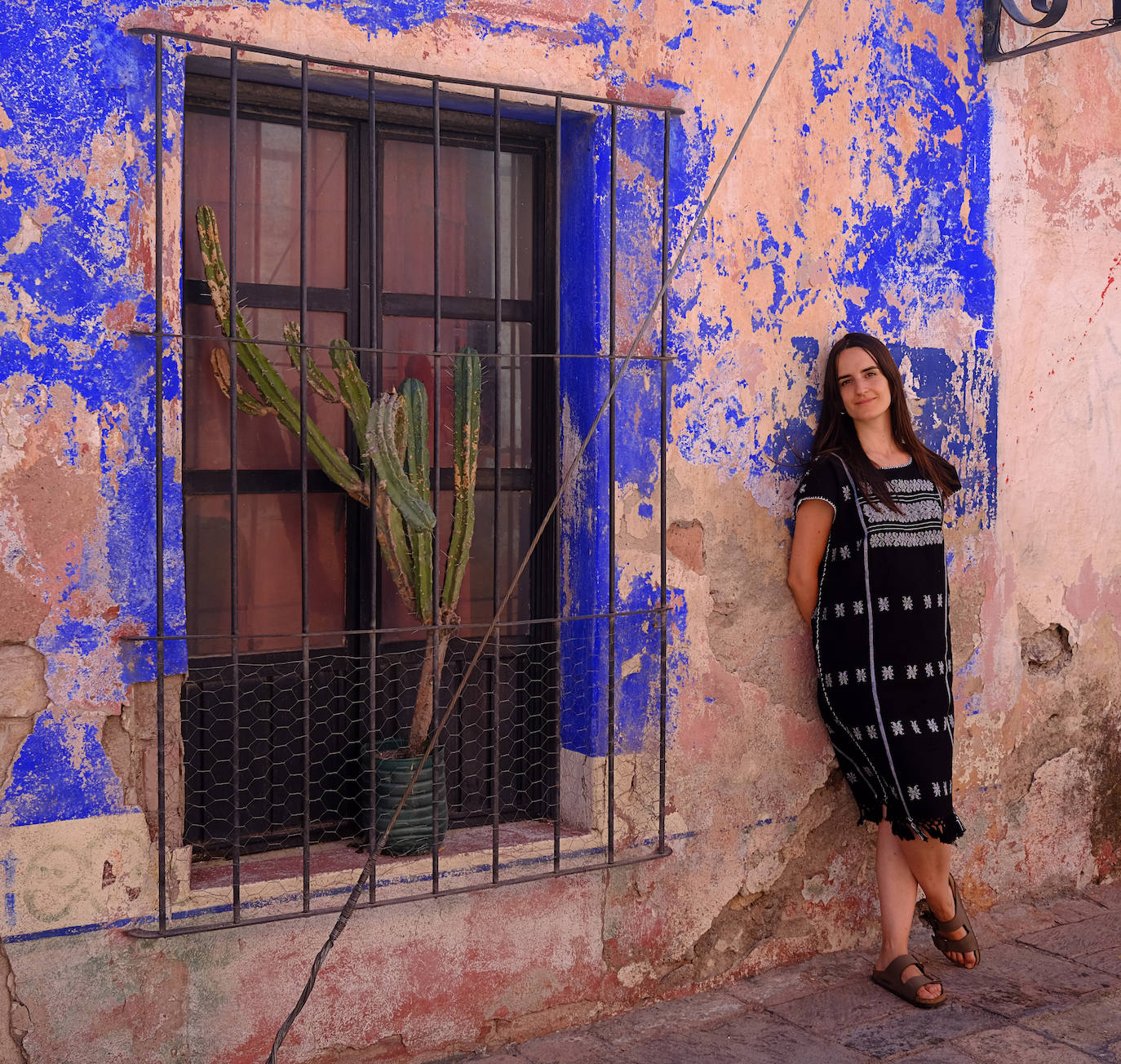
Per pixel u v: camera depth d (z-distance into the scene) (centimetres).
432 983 283
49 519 237
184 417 274
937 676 322
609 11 298
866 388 324
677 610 317
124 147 240
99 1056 246
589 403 305
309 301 287
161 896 245
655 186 308
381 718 299
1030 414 387
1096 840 414
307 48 259
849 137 341
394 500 263
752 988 330
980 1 366
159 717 243
